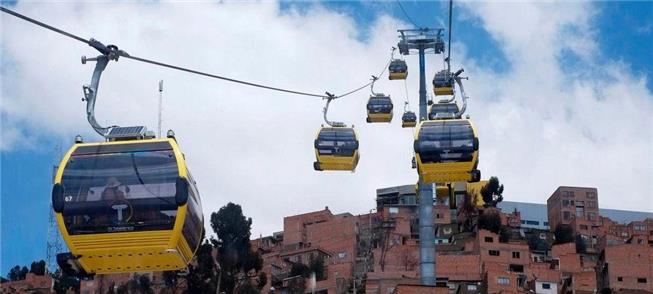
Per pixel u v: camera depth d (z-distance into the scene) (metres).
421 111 46.28
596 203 98.50
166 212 20.73
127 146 21.48
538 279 78.06
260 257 76.06
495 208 94.56
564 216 98.19
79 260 21.19
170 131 21.81
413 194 101.12
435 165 29.77
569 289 77.75
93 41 21.94
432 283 42.44
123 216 20.73
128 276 79.62
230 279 70.94
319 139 43.28
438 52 51.66
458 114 30.59
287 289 82.81
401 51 50.88
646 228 95.62
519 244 81.00
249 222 75.31
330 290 82.94
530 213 105.31
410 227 93.94
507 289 74.81
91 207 20.81
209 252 71.56
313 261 88.12
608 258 79.69
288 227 96.44
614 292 76.88
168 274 75.94
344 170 43.66
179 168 21.06
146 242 20.80
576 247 91.12
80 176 21.08
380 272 80.25
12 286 80.44
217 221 74.56
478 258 79.56
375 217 95.00
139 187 20.88
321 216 97.00
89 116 22.17
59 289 79.94
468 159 29.80
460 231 92.06
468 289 77.81
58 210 20.84
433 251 43.50
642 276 78.50
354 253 89.69
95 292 79.19
